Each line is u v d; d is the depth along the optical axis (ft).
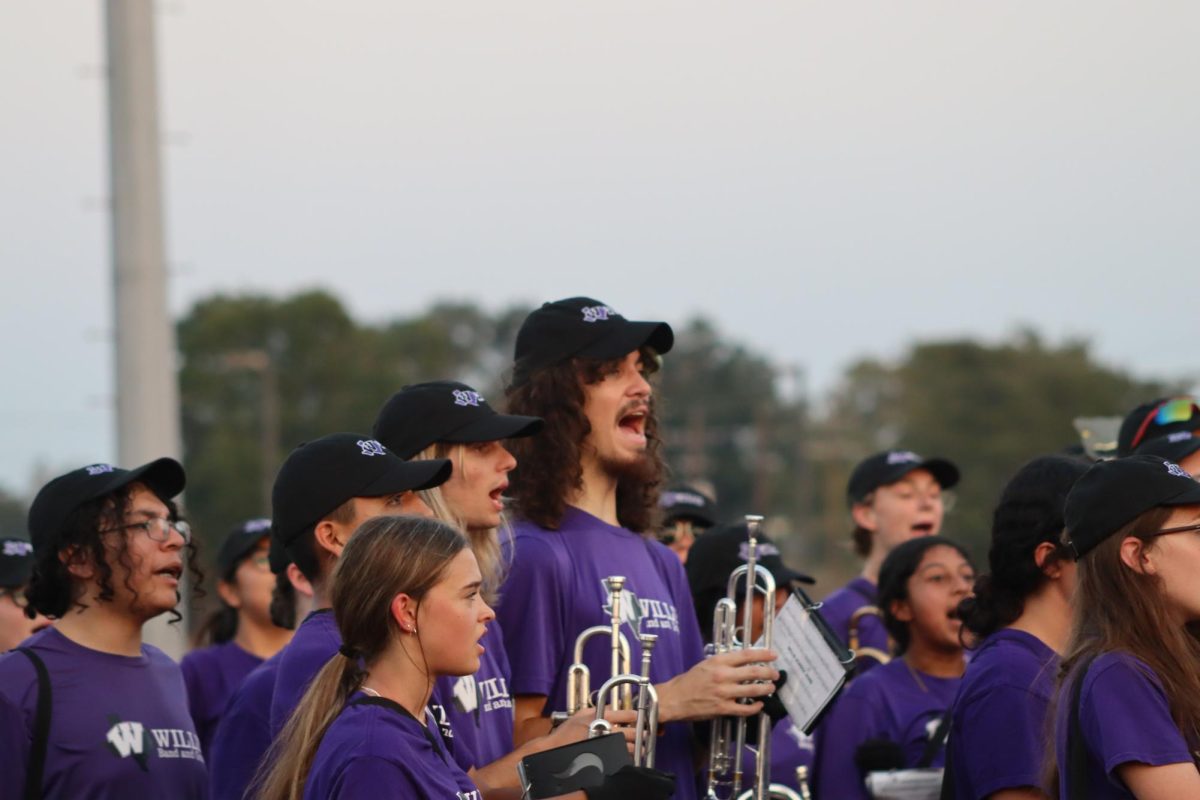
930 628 41.57
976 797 29.04
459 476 31.48
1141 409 41.98
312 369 331.36
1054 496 30.22
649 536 35.45
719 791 33.88
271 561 35.42
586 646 32.45
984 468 325.01
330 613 28.12
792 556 353.72
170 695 31.37
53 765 28.86
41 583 30.45
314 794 23.97
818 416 416.87
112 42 75.25
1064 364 340.80
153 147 75.41
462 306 483.51
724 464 419.13
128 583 30.12
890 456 53.83
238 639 47.67
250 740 30.71
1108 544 26.13
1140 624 25.66
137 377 74.33
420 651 24.88
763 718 32.30
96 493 30.27
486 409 32.01
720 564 40.75
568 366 33.68
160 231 75.46
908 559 42.16
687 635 35.09
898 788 37.47
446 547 25.04
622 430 34.14
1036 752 28.53
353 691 25.09
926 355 357.20
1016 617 30.73
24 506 319.27
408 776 23.73
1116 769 24.85
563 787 26.89
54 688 29.30
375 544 24.99
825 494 391.65
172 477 31.68
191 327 344.90
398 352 378.12
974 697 29.43
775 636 33.17
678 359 458.50
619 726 30.22
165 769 30.35
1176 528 25.76
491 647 31.42
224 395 326.24
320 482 28.53
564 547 32.99
